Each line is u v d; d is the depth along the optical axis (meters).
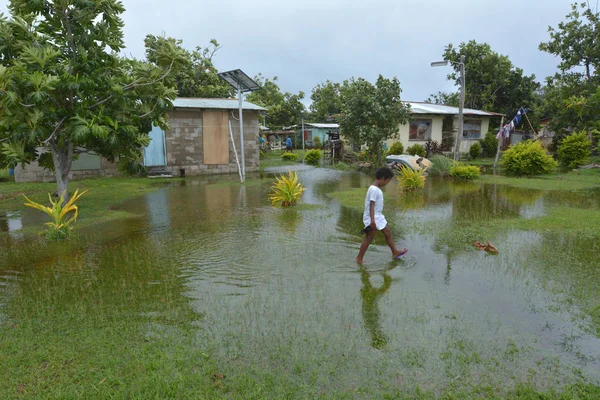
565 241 6.53
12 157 8.12
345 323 3.77
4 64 8.49
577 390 2.80
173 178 16.61
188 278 5.00
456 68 30.34
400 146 22.31
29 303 4.29
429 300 4.30
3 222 8.28
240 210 9.51
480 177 15.58
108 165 16.31
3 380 2.91
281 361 3.13
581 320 3.85
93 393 2.75
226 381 2.88
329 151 27.02
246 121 18.75
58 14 8.55
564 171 17.53
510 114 29.45
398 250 6.10
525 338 3.51
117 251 6.21
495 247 6.14
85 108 8.57
